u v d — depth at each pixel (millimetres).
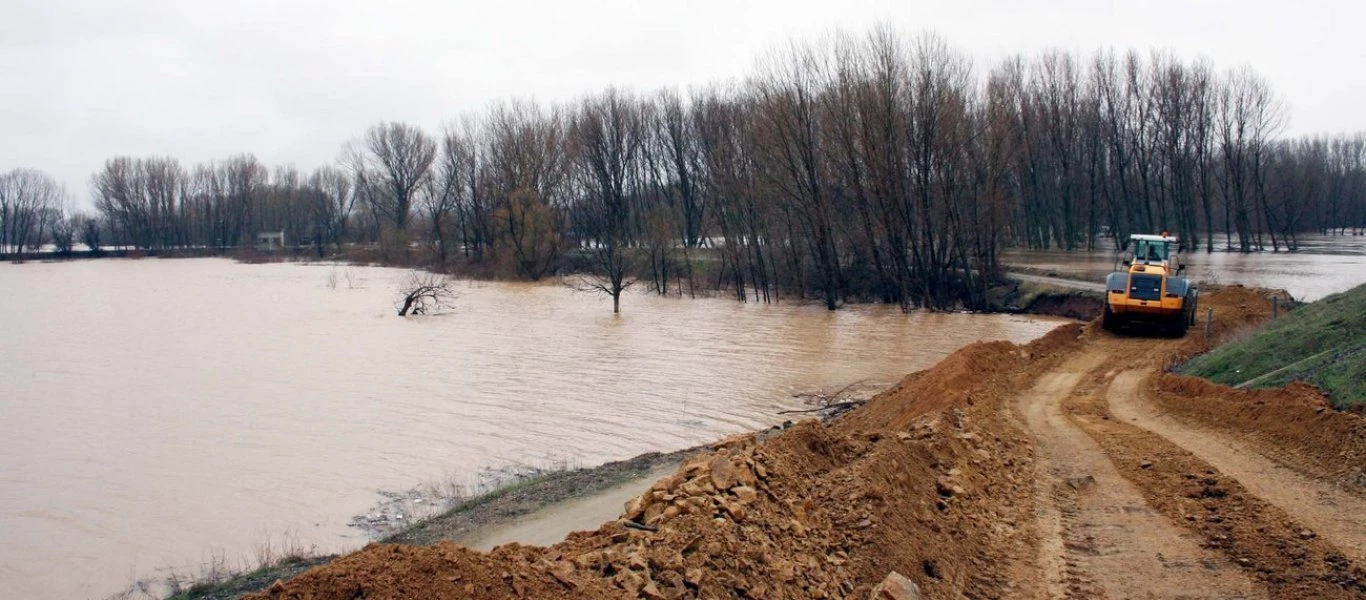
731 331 39312
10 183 115688
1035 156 65750
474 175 81688
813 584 7969
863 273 52062
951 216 46344
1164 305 25781
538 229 71625
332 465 18750
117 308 51344
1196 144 64250
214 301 55594
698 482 9188
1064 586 8688
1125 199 64812
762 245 58250
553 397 25453
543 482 16281
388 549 6586
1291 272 47031
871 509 9445
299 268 92375
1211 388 16969
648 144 83062
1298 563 8727
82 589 12766
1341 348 15883
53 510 16156
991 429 14703
